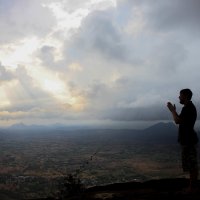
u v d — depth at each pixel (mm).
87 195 11016
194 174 8570
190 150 8461
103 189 11844
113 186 12047
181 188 10570
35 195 74812
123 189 11484
